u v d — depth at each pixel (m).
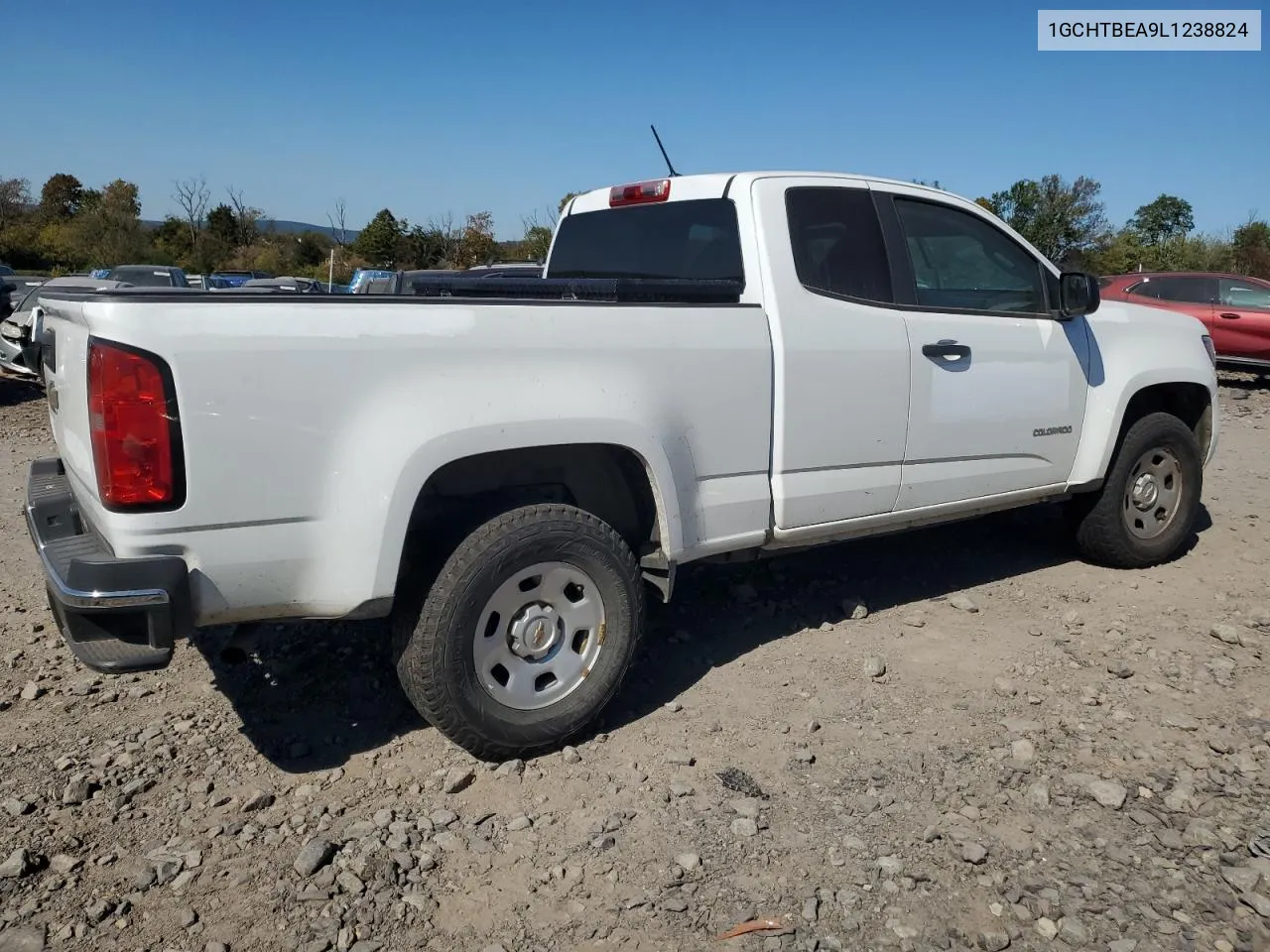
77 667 4.18
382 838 2.98
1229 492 7.48
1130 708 3.81
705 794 3.22
